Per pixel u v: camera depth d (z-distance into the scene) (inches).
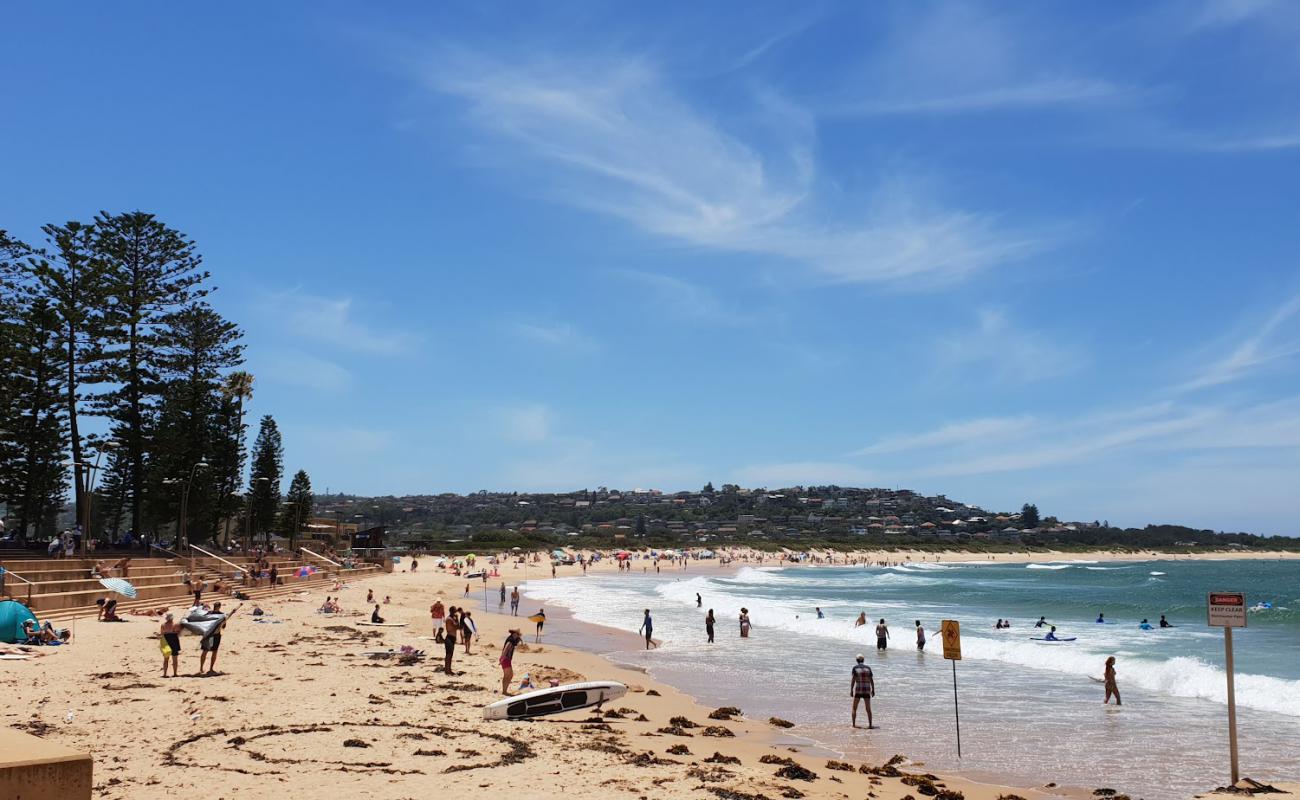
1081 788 565.0
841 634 1503.4
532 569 4458.7
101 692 687.7
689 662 1166.3
